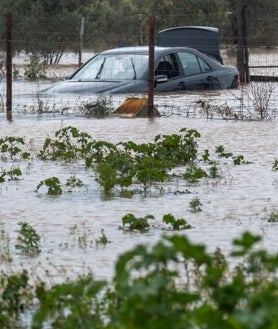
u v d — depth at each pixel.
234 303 10.59
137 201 23.22
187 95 51.34
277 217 20.75
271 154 31.06
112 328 10.98
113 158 27.03
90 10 79.50
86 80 51.41
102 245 18.58
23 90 54.81
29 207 22.56
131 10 90.12
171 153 29.44
